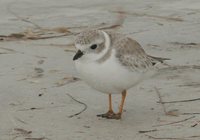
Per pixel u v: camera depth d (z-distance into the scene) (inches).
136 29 672.4
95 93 491.2
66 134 407.2
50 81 515.5
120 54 417.4
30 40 643.5
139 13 730.2
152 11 737.6
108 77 414.3
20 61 568.1
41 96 481.7
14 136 403.9
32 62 566.3
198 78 516.4
